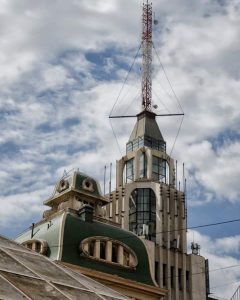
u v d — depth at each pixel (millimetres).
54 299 19484
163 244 99000
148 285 64188
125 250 65875
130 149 116438
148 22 124188
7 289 18609
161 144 115938
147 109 118750
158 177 110812
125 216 104875
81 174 75938
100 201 75188
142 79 121250
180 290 95688
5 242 24031
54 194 75062
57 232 62156
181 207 106938
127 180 111750
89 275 59750
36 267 22250
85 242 62250
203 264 99438
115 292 24547
